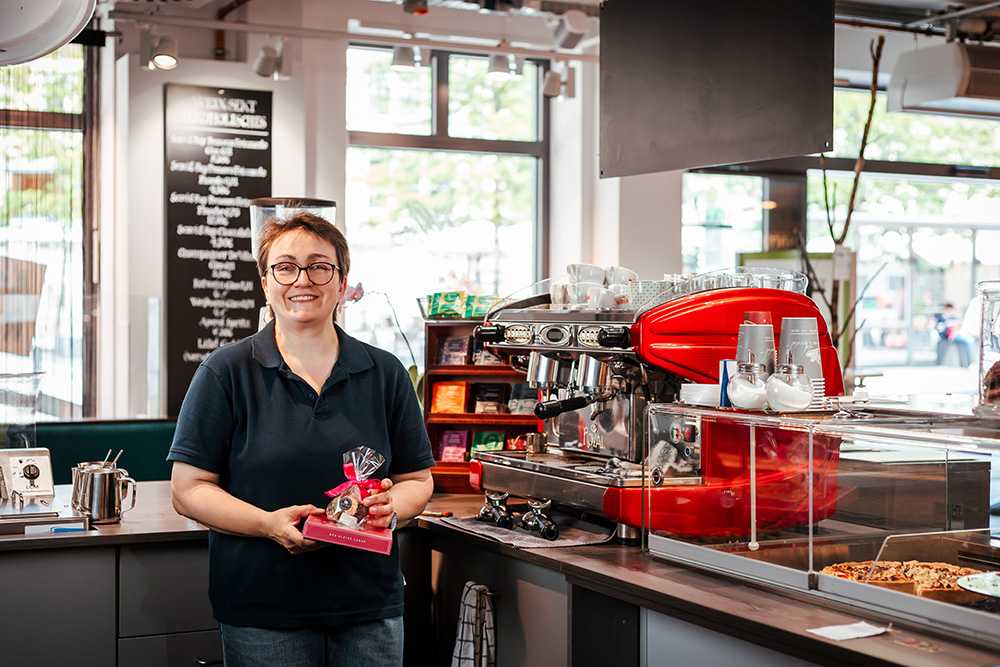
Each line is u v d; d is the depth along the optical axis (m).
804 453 1.98
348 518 2.07
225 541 2.18
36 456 2.75
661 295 2.58
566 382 2.69
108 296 5.16
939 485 2.03
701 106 2.93
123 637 2.57
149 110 5.08
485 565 2.73
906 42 6.31
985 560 1.95
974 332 4.41
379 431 2.29
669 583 2.10
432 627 3.02
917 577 1.83
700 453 2.20
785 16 2.63
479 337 2.76
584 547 2.48
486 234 6.14
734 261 6.25
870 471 1.98
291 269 2.18
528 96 6.20
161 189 5.11
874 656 1.61
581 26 5.21
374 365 2.32
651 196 5.81
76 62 5.22
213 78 5.18
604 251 5.89
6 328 5.09
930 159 6.75
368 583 2.21
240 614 2.15
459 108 6.03
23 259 5.13
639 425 2.54
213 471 2.20
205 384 2.18
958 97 5.35
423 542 3.04
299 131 5.36
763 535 2.05
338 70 5.48
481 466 2.94
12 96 5.12
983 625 1.63
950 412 2.10
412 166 5.94
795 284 2.66
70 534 2.51
